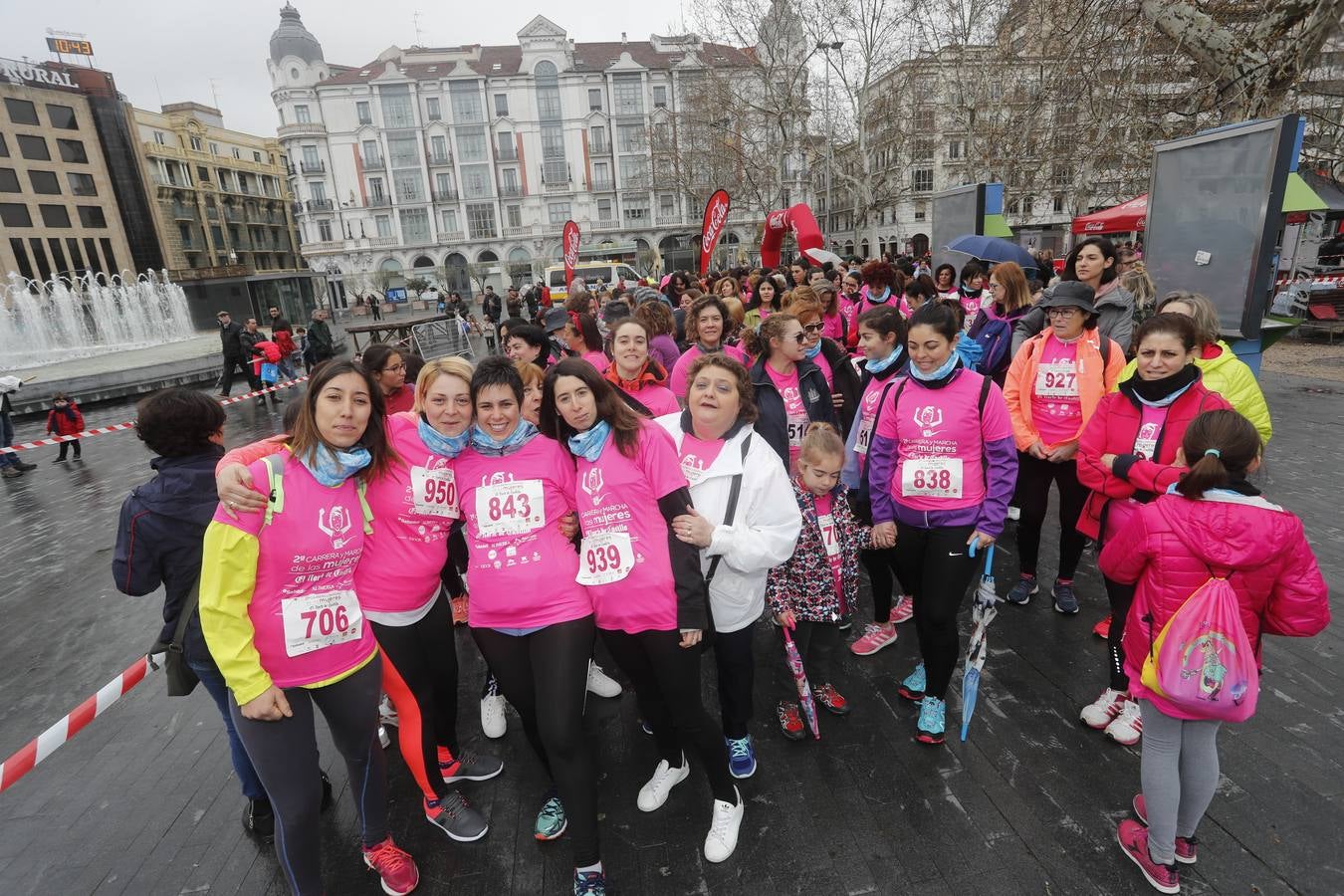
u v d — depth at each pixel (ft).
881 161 111.45
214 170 200.34
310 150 184.14
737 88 103.50
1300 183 15.89
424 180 189.06
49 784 9.51
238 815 8.79
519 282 197.47
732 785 7.64
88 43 168.04
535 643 7.16
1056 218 119.03
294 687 6.42
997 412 8.46
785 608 8.71
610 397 7.16
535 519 7.23
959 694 10.17
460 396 7.21
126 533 6.88
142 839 8.41
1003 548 15.20
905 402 9.00
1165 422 8.79
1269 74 24.94
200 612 5.89
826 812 8.12
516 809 8.64
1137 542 6.63
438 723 8.66
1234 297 15.88
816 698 9.95
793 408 11.84
